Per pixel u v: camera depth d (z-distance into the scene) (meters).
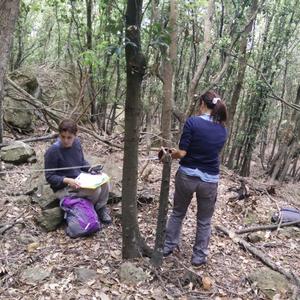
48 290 3.27
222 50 7.95
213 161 3.55
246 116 10.95
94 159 5.57
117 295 3.26
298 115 10.45
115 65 9.09
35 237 4.04
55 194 4.30
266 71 10.08
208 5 7.40
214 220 4.78
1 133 5.96
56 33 12.90
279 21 10.08
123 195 3.55
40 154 6.70
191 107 7.25
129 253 3.65
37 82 9.19
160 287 3.39
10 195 4.96
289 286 3.58
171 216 3.80
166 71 6.71
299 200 6.92
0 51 3.78
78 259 3.70
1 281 3.35
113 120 9.82
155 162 6.89
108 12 6.31
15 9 3.78
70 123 4.11
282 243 4.44
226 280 3.61
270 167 11.73
